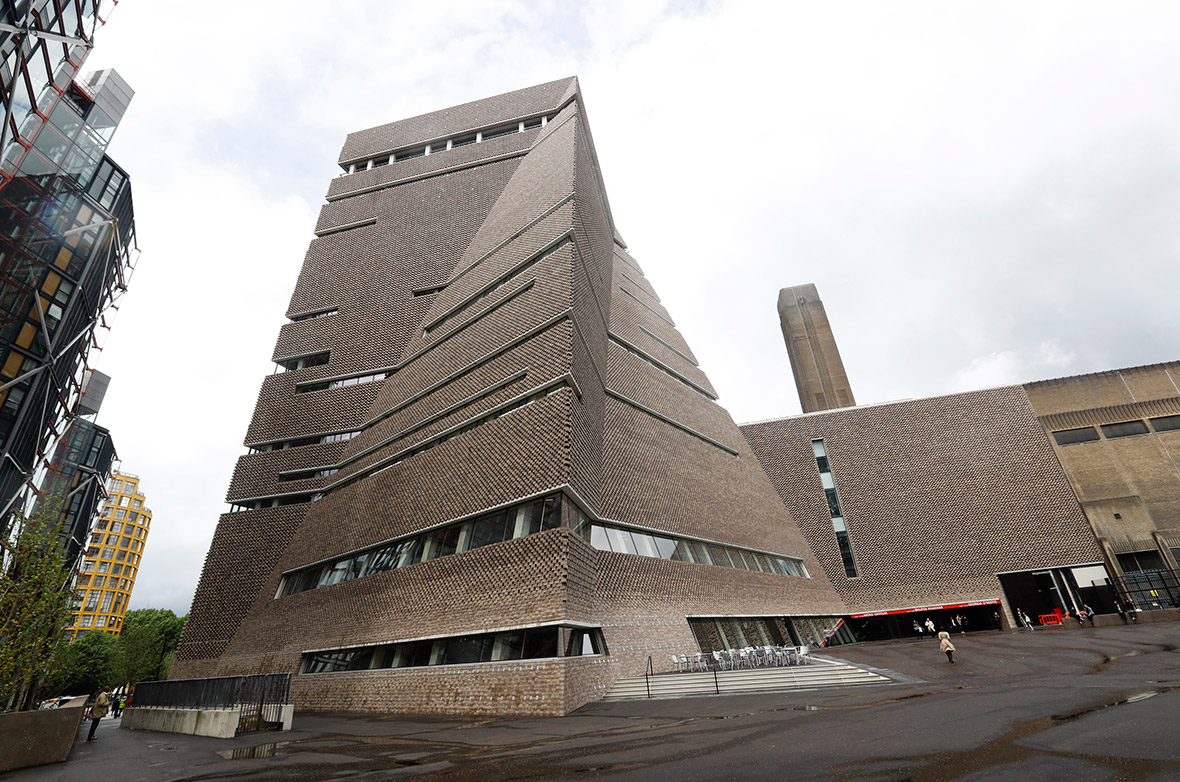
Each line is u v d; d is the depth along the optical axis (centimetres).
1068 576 4050
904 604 4094
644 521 2602
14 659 1803
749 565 3256
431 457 2686
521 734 1236
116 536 12281
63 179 3903
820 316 8756
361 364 3822
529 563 1920
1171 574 3825
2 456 3347
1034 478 4275
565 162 3356
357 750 1142
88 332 4453
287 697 1595
